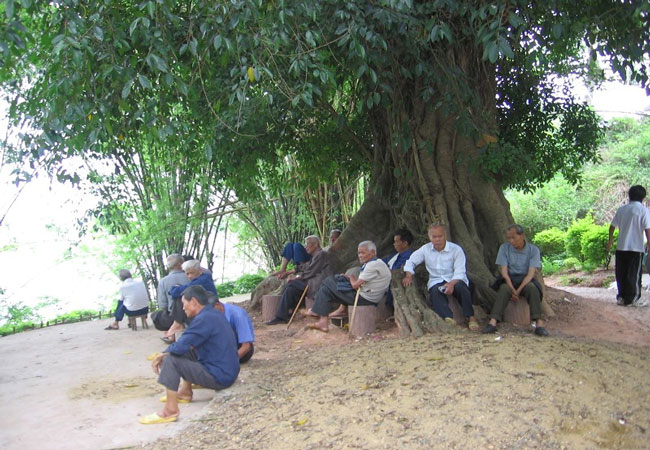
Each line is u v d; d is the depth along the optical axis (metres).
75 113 5.63
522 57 9.31
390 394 4.79
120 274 9.78
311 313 7.89
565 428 4.05
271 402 5.17
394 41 7.47
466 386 4.70
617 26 6.92
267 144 10.28
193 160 10.58
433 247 7.71
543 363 5.05
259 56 6.27
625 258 9.01
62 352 8.20
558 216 19.91
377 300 7.59
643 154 21.12
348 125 10.06
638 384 4.73
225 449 4.30
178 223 13.12
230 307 6.62
